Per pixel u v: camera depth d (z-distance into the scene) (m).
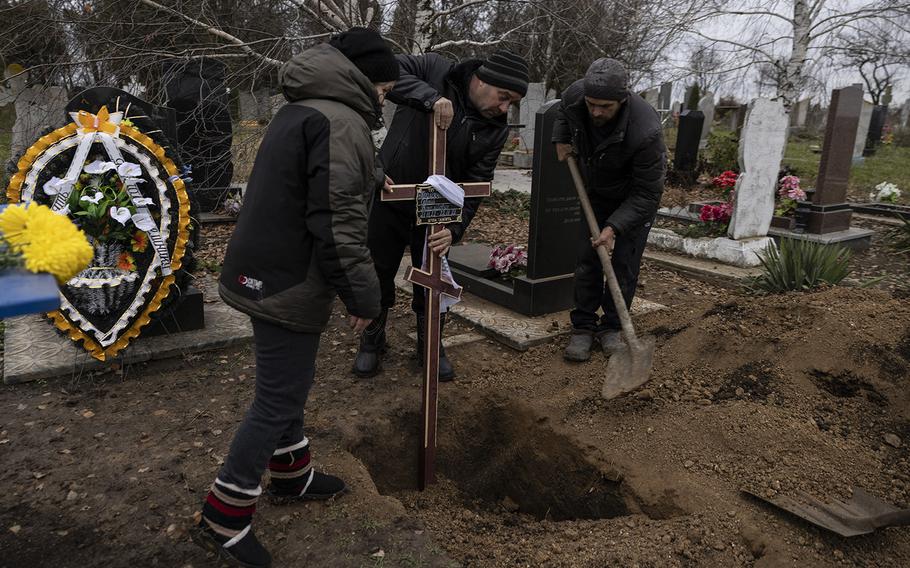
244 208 2.05
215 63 7.50
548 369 3.78
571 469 3.12
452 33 10.03
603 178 3.59
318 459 2.85
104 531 2.37
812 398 3.11
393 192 2.58
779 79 12.49
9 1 6.86
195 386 3.55
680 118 11.07
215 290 5.07
